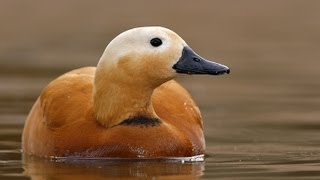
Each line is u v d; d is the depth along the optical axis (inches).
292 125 652.7
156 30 521.7
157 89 554.6
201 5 1528.1
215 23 1374.3
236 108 735.1
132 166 501.4
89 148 515.2
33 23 1352.1
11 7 1440.7
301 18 1438.2
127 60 518.6
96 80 523.8
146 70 518.3
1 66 986.1
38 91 815.7
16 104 743.7
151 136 515.5
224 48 1145.4
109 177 472.4
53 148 524.4
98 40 1206.9
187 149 521.3
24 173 485.4
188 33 1272.1
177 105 546.0
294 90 831.7
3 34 1268.5
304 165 502.9
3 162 520.7
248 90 836.6
